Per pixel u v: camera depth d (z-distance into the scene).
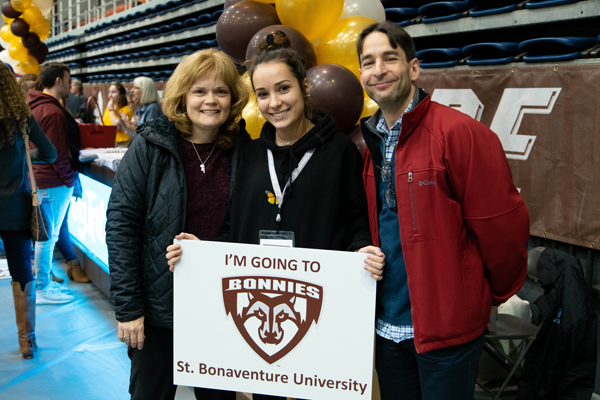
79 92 8.16
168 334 1.61
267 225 1.46
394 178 1.37
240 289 1.46
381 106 1.35
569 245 2.46
